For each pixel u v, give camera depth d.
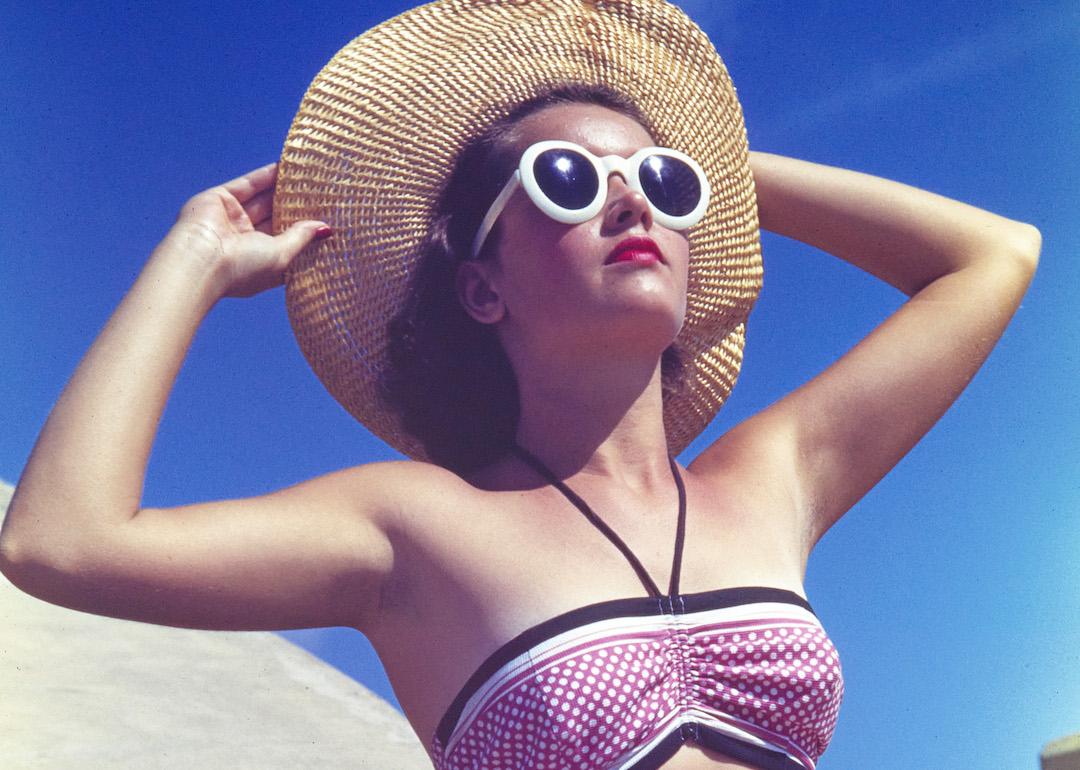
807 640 2.03
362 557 2.06
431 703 2.03
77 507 1.93
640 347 2.22
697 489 2.28
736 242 2.69
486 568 2.02
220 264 2.25
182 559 1.96
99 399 2.02
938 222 2.68
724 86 2.70
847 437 2.45
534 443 2.29
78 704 4.48
